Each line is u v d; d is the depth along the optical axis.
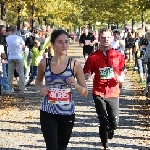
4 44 14.51
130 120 9.72
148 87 9.94
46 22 45.16
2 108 11.25
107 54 6.87
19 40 13.87
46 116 5.22
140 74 16.47
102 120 6.84
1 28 14.29
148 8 20.11
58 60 5.20
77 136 8.26
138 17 34.66
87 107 11.48
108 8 40.41
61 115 5.21
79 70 5.21
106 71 6.84
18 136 8.22
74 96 13.47
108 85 6.90
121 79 6.91
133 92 14.31
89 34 20.84
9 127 9.00
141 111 10.86
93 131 8.70
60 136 5.36
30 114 10.49
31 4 27.33
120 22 41.12
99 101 6.88
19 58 13.94
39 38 17.58
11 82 14.03
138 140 7.96
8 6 24.47
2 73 13.35
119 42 14.52
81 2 51.00
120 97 13.23
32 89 14.99
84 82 5.24
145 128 8.94
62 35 5.14
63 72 5.17
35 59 15.80
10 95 13.52
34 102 12.33
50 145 5.07
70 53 37.59
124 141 7.88
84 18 53.06
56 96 5.19
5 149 7.29
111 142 7.79
